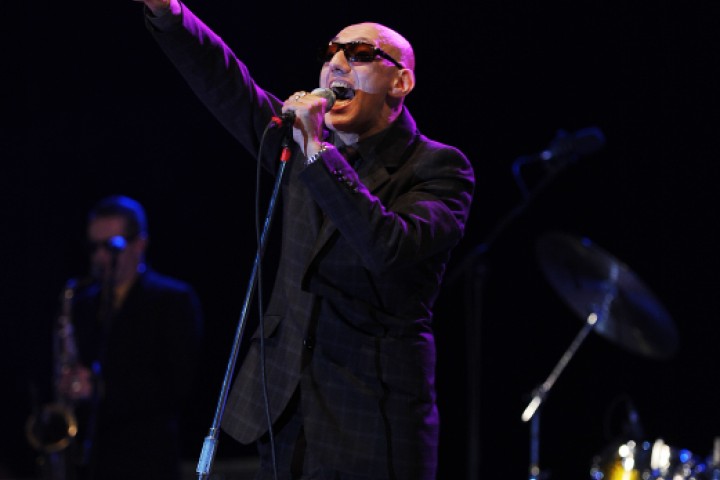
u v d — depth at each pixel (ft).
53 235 47.47
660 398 44.06
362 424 18.42
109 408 34.99
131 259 36.42
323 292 18.85
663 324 37.99
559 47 45.01
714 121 42.75
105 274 36.17
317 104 18.15
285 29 44.78
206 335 47.42
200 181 47.47
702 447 42.83
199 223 47.50
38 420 37.83
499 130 46.03
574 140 38.40
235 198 47.29
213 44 20.10
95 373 35.32
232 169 47.34
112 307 35.78
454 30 45.44
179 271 47.50
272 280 46.88
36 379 47.26
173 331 35.55
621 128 44.62
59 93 46.98
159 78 47.21
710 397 42.86
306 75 44.75
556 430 46.09
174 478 35.35
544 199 46.32
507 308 47.06
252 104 20.54
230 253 47.34
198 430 47.16
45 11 46.34
